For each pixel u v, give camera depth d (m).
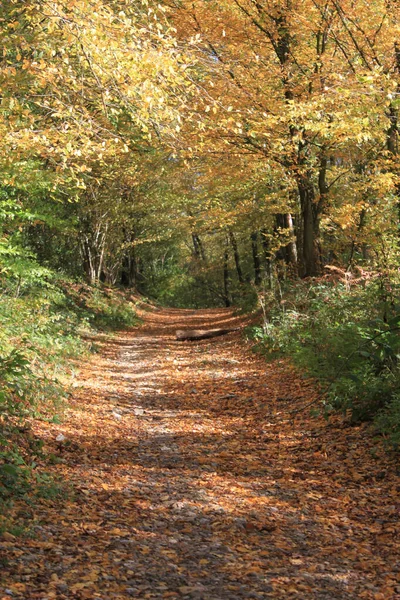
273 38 16.19
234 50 15.84
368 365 10.34
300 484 7.52
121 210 30.39
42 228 22.58
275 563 5.20
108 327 28.17
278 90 16.53
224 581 4.76
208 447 9.39
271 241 23.23
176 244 54.50
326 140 16.33
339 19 15.10
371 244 14.85
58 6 8.14
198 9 15.24
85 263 33.53
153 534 5.76
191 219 25.91
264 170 18.69
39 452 7.87
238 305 35.97
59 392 11.34
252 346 18.70
